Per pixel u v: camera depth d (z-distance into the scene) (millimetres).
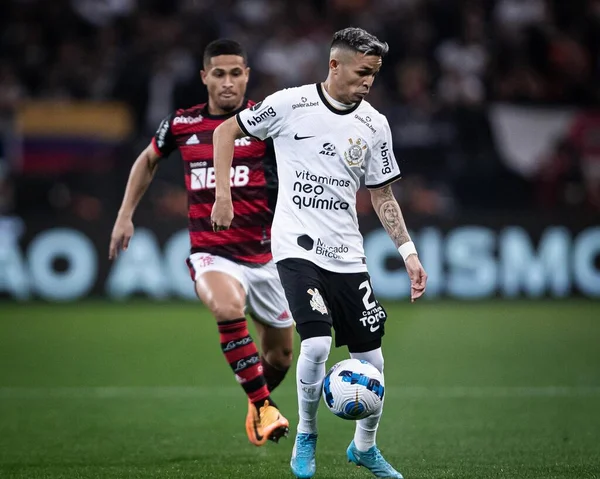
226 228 16859
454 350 35281
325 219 16641
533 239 49281
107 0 61688
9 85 56344
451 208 51812
